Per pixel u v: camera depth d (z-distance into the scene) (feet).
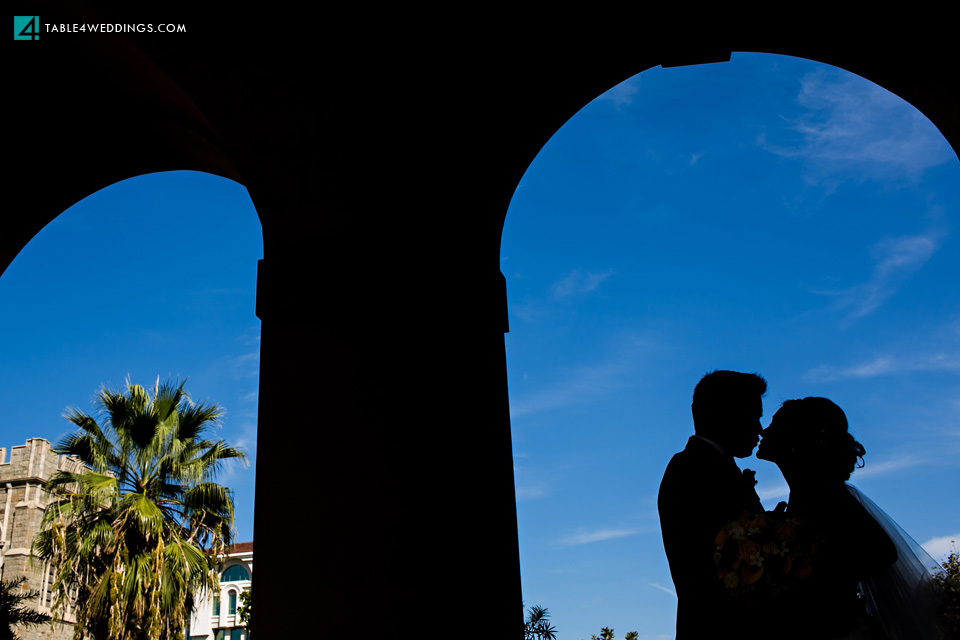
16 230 20.12
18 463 126.11
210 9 15.98
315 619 13.04
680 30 15.94
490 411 14.32
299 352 14.61
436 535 13.48
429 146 15.74
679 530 9.41
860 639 9.00
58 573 45.80
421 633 12.92
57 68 17.48
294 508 13.73
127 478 51.90
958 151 16.37
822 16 15.70
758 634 8.82
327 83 15.97
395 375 14.39
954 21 15.26
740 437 10.14
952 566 10.12
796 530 8.99
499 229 15.57
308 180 15.55
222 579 126.82
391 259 15.03
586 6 15.92
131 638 43.88
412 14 16.07
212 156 19.38
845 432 10.29
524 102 15.96
